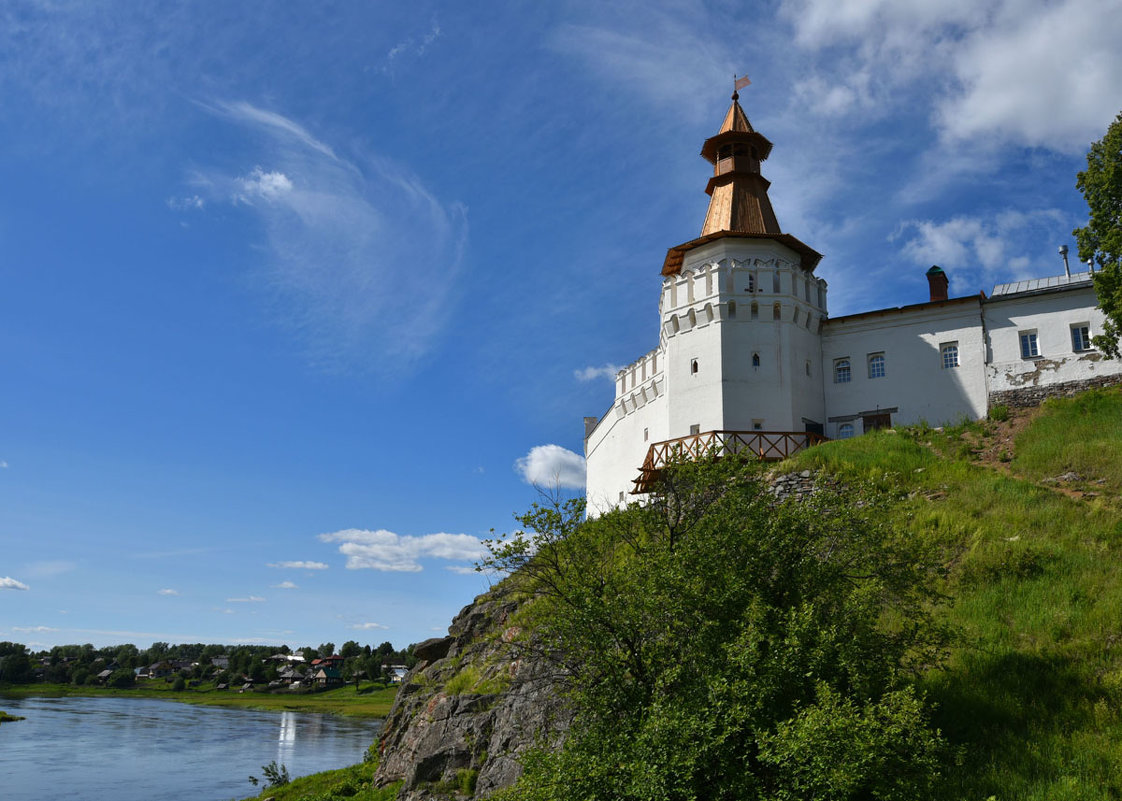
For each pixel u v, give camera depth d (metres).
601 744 18.36
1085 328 43.94
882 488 24.88
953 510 32.69
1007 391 44.78
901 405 47.09
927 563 21.52
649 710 17.83
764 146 55.50
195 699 167.00
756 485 21.83
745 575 19.50
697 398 47.47
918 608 21.45
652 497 23.98
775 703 17.47
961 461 38.31
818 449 41.94
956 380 46.09
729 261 48.38
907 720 16.08
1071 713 19.45
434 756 31.58
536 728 25.69
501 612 42.22
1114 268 36.31
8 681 191.88
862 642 18.75
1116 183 36.69
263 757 78.31
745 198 53.28
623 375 58.94
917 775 16.33
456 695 34.38
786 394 46.50
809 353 48.78
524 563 22.66
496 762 28.67
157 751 82.69
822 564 19.89
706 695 17.23
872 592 19.44
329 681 189.88
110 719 117.94
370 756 45.72
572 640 20.30
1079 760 17.73
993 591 26.02
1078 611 23.70
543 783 18.45
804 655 17.53
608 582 20.97
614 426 60.41
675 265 53.88
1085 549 27.50
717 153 55.81
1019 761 18.17
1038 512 30.80
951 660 22.77
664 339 51.19
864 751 15.15
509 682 30.11
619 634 19.52
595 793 17.34
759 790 15.92
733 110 55.62
